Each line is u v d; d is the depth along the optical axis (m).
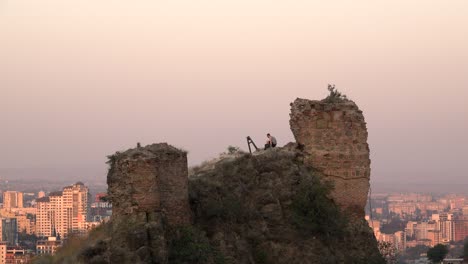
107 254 38.75
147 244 39.03
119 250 38.75
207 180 44.53
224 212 43.72
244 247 43.44
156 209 39.94
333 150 47.78
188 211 42.06
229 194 44.50
